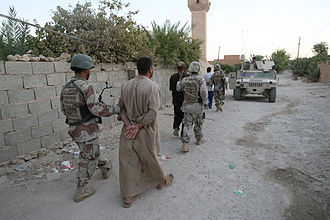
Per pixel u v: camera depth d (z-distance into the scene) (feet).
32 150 13.26
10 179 10.91
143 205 8.79
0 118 11.68
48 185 10.39
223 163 12.46
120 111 8.96
